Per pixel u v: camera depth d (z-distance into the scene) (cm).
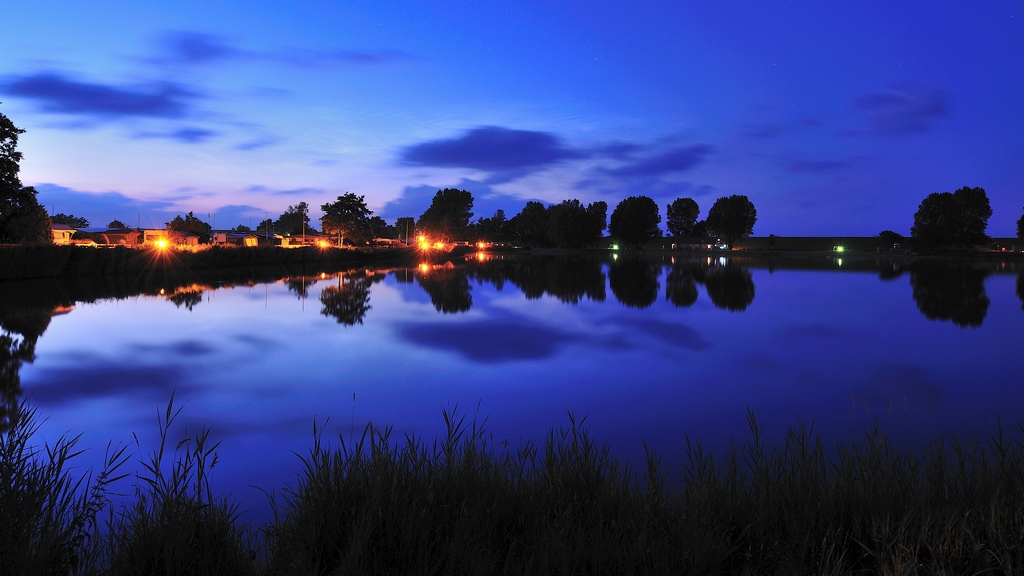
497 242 16262
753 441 634
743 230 11912
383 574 316
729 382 937
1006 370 1034
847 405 801
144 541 334
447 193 13488
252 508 458
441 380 945
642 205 11638
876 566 317
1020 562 314
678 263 6150
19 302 2016
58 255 3072
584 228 11744
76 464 552
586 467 429
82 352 1170
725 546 336
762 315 1844
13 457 395
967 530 333
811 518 357
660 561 325
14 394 838
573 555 325
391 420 721
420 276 3766
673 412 763
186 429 679
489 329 1514
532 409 776
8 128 3947
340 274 3894
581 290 2762
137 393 845
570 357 1149
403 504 366
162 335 1390
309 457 581
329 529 356
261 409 768
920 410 773
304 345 1270
